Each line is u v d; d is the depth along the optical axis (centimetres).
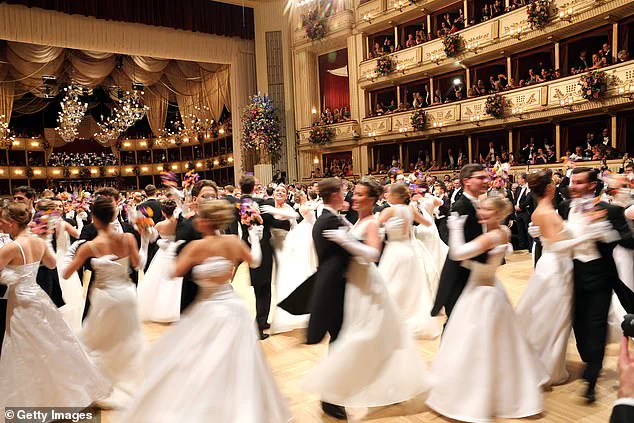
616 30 1159
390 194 454
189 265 254
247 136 1905
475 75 1527
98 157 2911
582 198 345
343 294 299
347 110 1895
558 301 327
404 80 1683
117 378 330
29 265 307
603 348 311
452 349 295
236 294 264
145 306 537
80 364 313
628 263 399
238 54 2044
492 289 296
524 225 927
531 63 1447
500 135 1525
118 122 2344
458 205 320
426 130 1576
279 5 2023
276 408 245
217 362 234
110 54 2012
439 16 1633
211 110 2355
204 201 261
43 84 2042
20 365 296
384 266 447
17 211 307
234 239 266
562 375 332
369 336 293
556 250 320
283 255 530
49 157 2794
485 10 1431
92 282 338
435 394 296
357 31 1791
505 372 286
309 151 1986
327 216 303
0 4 1559
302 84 1984
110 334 330
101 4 1719
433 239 599
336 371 292
